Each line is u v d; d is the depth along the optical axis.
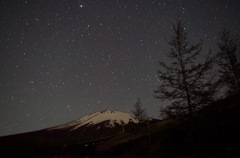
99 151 38.56
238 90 25.41
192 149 14.20
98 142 53.19
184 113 16.16
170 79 16.91
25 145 67.38
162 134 20.23
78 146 53.06
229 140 12.78
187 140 15.44
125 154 26.48
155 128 28.64
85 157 38.66
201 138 14.62
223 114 17.66
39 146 66.75
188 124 16.31
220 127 14.94
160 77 17.30
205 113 18.19
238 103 19.64
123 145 30.52
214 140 13.61
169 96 16.77
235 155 11.05
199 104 15.88
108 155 30.55
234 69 26.34
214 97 15.79
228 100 22.66
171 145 17.08
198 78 16.41
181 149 15.27
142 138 28.17
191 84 16.38
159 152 18.36
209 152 12.73
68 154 46.25
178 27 17.80
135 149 25.62
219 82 16.05
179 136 16.86
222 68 26.89
